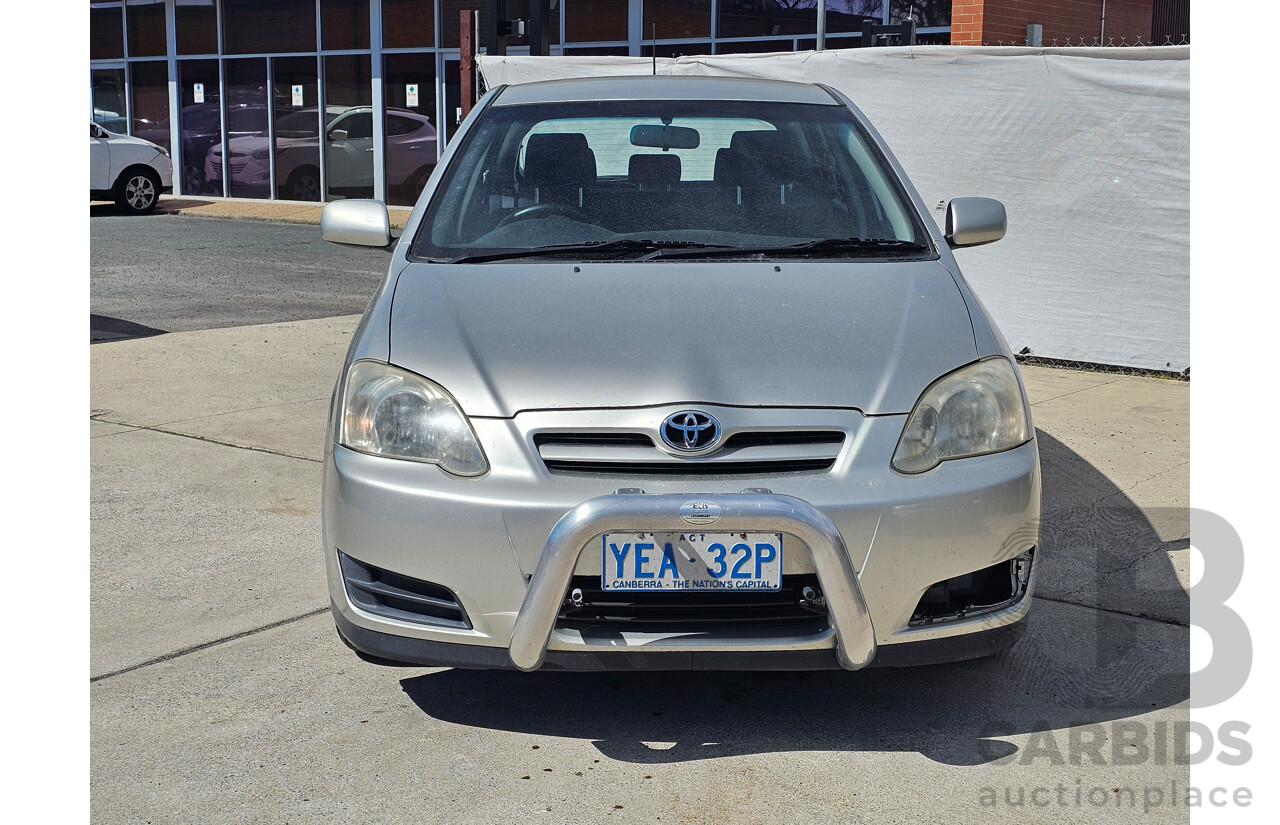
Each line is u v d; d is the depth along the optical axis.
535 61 9.36
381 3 17.94
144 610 3.75
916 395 2.85
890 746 2.92
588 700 3.17
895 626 2.77
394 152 18.23
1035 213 7.42
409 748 2.91
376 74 18.17
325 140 18.92
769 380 2.84
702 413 2.75
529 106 4.11
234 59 19.70
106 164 18.02
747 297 3.14
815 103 4.17
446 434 2.82
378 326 3.12
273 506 4.80
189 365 7.56
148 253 13.59
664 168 3.80
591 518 2.59
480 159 3.88
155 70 20.75
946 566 2.77
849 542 2.69
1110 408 6.36
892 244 3.52
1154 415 6.20
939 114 7.64
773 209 3.66
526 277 3.28
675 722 3.05
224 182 20.22
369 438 2.91
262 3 19.22
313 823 2.59
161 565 4.14
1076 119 7.17
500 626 2.74
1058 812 2.63
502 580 2.72
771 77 8.37
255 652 3.46
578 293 3.17
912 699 3.17
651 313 3.06
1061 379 7.14
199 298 10.43
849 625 2.66
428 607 2.84
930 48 7.58
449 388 2.87
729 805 2.66
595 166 3.82
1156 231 7.04
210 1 19.81
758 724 3.04
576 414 2.78
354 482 2.86
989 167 7.52
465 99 9.89
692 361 2.87
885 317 3.08
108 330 8.77
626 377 2.84
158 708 3.11
